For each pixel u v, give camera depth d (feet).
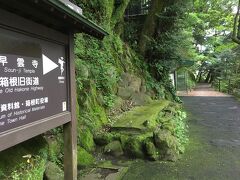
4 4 8.22
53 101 10.74
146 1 47.09
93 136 21.08
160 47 43.19
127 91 32.01
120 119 25.05
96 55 27.43
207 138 26.55
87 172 17.07
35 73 9.56
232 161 19.93
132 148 19.97
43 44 10.11
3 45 8.08
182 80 80.48
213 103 54.90
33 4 8.71
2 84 8.04
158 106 31.68
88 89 23.45
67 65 11.98
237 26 49.42
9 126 8.28
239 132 29.17
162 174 17.33
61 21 10.87
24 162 11.66
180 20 43.91
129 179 16.53
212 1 78.59
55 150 16.22
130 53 40.11
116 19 35.99
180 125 27.40
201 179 16.67
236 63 85.46
